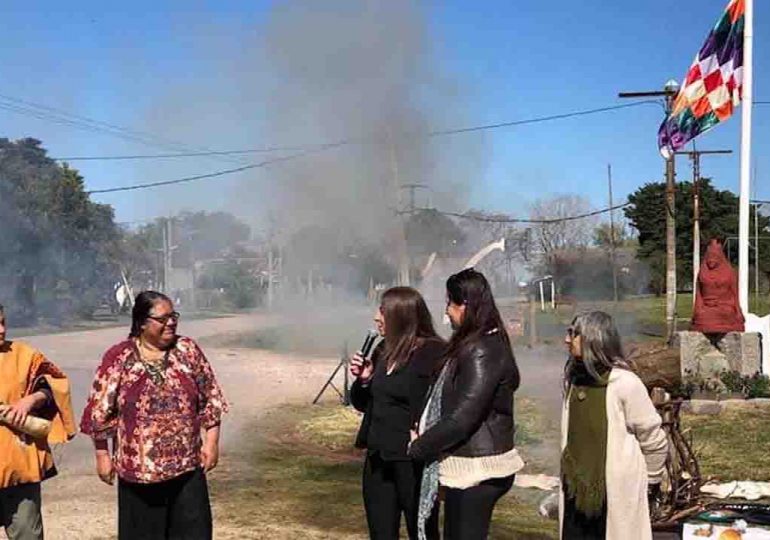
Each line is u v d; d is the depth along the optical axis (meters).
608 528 3.68
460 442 3.70
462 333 3.73
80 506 6.60
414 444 3.70
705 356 12.28
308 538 5.71
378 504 4.22
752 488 6.51
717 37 13.62
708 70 13.83
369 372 4.35
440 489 3.82
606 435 3.69
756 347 12.22
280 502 6.77
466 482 3.67
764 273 50.91
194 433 4.07
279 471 8.12
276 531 5.89
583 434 3.75
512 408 3.77
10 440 4.04
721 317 12.43
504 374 3.67
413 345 4.12
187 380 4.06
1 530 4.52
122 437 4.00
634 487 3.67
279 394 14.52
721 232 50.88
